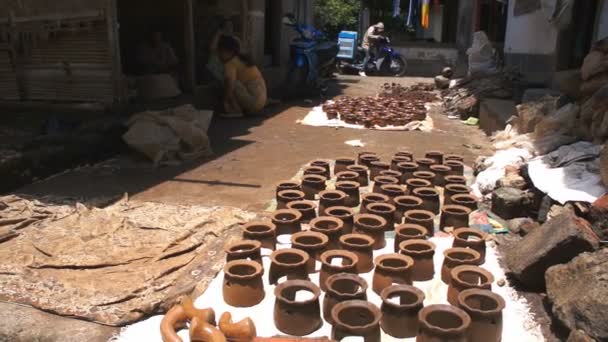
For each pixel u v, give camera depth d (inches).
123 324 96.3
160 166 197.2
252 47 381.4
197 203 157.9
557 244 102.9
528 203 146.9
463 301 92.4
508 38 372.5
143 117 208.8
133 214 146.3
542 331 95.3
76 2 233.1
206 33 355.3
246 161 206.5
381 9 775.7
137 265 117.4
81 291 105.3
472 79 372.5
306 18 550.0
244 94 302.8
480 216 145.6
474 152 225.1
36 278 110.6
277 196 150.2
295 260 110.7
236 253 109.8
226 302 102.7
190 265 116.7
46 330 94.5
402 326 91.6
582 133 174.9
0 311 98.9
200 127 216.1
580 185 135.6
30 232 133.3
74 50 240.7
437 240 131.6
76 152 195.2
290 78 385.1
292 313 92.4
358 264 114.2
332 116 297.0
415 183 158.7
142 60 304.3
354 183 157.0
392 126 278.1
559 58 276.4
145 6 339.0
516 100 279.9
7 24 249.3
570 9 248.8
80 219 141.6
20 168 171.8
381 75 602.5
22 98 254.8
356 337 86.5
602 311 84.9
